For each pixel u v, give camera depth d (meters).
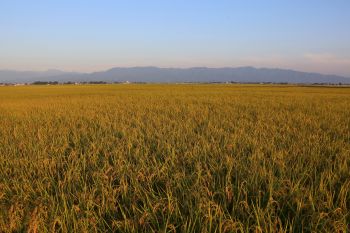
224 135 8.63
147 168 5.34
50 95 41.09
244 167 5.30
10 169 5.90
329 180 4.68
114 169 5.48
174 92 42.31
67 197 4.42
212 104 21.00
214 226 3.52
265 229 3.34
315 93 39.31
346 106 19.23
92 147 7.32
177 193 4.46
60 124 11.93
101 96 34.53
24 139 8.91
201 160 6.10
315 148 6.88
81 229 3.52
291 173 5.15
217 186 4.64
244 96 31.48
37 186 4.90
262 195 4.30
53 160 6.07
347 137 8.56
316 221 3.55
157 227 3.68
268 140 7.96
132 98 29.11
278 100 25.09
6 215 3.95
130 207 4.09
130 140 7.91
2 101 29.73
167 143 7.32
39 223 3.64
